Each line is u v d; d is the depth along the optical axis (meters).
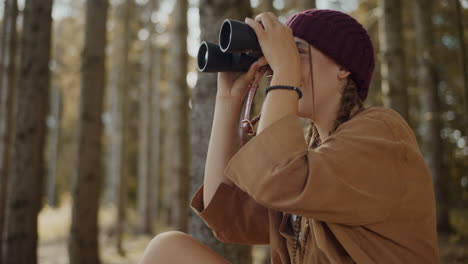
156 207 15.45
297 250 1.17
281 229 1.21
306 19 1.18
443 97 11.73
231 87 1.42
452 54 8.99
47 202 24.03
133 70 17.16
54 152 22.17
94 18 5.68
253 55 1.23
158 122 15.48
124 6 11.48
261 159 0.98
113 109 13.36
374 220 0.97
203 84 2.58
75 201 5.50
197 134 2.56
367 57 1.21
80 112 5.59
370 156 0.97
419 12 8.86
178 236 1.24
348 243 0.99
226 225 1.36
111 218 13.23
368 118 1.04
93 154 5.55
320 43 1.16
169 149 14.48
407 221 1.00
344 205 0.94
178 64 7.40
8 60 5.55
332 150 0.98
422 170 1.03
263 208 1.38
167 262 1.19
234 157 1.02
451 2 5.13
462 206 14.74
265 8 5.78
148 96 12.51
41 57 4.92
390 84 5.82
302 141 1.00
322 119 1.21
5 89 5.50
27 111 4.84
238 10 2.57
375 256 0.99
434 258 1.05
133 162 24.41
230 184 1.35
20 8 5.88
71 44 15.24
